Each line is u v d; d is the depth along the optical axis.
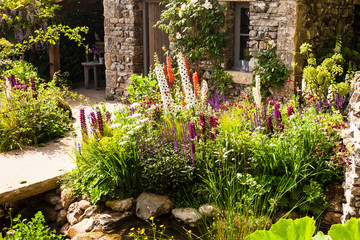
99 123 5.37
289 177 4.53
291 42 7.09
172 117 5.47
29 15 10.86
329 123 4.81
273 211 4.35
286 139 4.80
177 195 4.79
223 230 4.08
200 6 8.07
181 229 4.47
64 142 6.66
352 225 1.58
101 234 4.48
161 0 9.57
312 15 7.33
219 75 8.21
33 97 6.96
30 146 6.45
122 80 10.22
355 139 4.45
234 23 8.28
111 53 10.31
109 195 4.95
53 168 5.55
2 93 7.11
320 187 4.41
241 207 4.23
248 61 8.08
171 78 6.75
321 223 4.27
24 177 5.24
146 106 5.77
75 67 12.91
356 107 4.95
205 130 5.01
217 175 4.72
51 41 6.46
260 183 4.47
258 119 5.32
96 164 4.92
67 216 4.98
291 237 1.62
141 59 10.02
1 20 10.99
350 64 7.08
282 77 7.29
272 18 7.28
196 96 6.19
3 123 6.38
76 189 5.12
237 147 4.77
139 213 4.70
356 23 8.94
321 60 7.29
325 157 4.61
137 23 9.77
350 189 3.95
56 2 11.30
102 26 13.70
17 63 8.89
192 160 4.68
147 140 4.91
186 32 8.59
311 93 6.08
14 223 5.14
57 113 7.16
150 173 4.82
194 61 8.66
